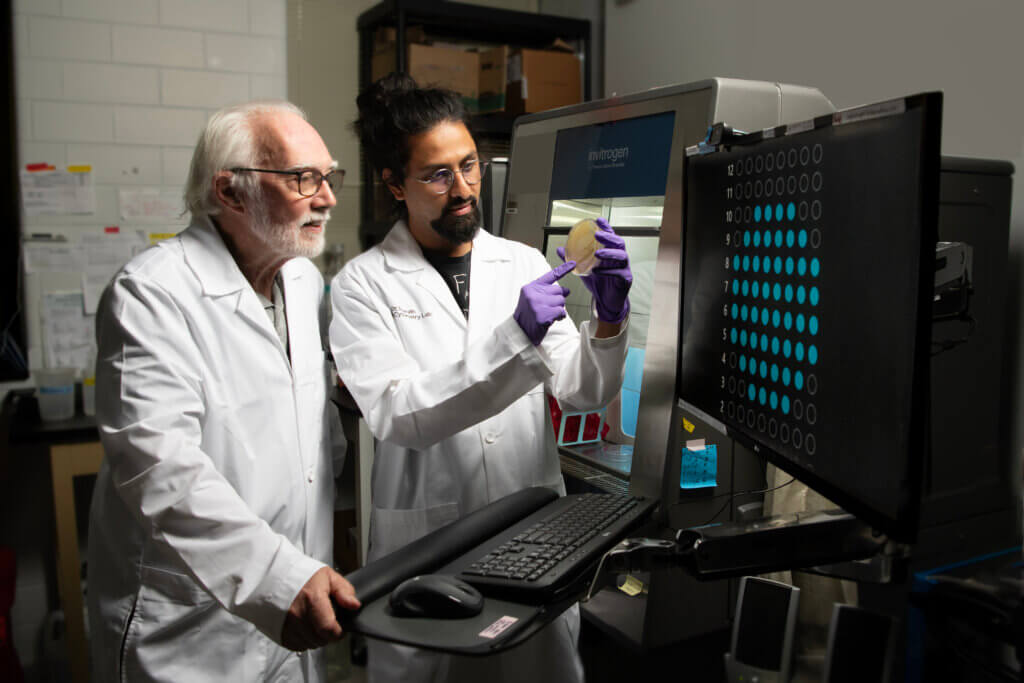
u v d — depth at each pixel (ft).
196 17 10.45
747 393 3.46
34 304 9.99
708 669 3.97
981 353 4.88
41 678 10.05
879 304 2.55
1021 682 2.71
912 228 2.36
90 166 10.09
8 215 9.75
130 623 4.37
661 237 5.15
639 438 5.15
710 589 3.98
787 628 3.21
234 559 3.66
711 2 8.79
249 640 4.47
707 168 3.75
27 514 10.02
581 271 4.59
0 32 9.48
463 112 4.87
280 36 10.93
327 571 3.48
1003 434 5.16
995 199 4.97
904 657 3.01
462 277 5.42
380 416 4.57
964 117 6.31
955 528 4.38
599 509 3.98
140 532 4.41
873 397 2.60
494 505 4.06
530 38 11.61
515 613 3.05
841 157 2.72
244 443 4.47
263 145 4.20
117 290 4.22
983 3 6.10
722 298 3.65
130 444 3.87
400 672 4.91
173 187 10.49
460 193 4.78
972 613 2.89
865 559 2.74
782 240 3.14
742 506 4.33
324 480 4.98
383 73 10.83
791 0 7.80
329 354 5.72
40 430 8.57
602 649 4.86
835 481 2.84
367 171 11.37
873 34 7.01
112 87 10.11
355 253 11.55
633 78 10.12
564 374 4.95
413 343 5.03
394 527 5.13
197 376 4.25
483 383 4.27
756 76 8.29
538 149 6.88
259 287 4.83
